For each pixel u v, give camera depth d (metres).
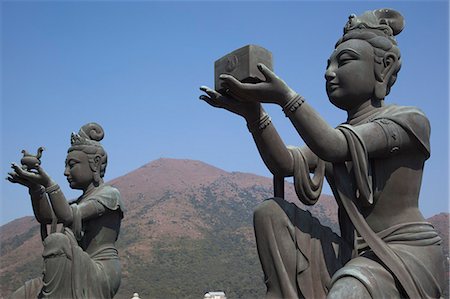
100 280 8.36
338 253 5.58
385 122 5.22
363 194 5.18
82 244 8.84
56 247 8.02
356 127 5.21
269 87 5.15
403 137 5.21
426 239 5.18
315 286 5.39
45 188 8.27
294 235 5.41
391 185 5.28
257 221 5.48
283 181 5.91
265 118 5.63
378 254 4.98
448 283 5.58
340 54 5.57
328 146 5.08
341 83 5.53
